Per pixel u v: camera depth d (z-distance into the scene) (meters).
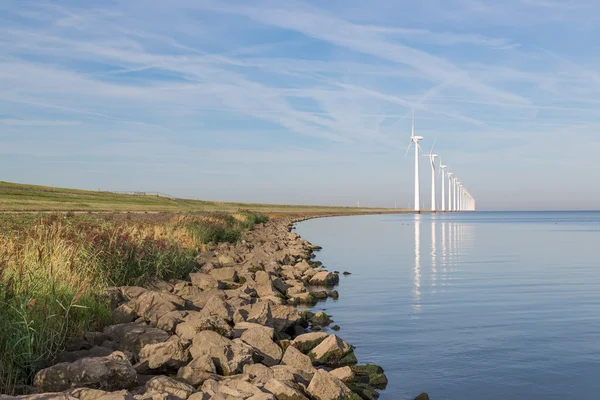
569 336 15.16
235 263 28.53
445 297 22.03
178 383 9.23
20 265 12.70
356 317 17.89
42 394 8.02
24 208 70.94
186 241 31.95
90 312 13.76
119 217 41.09
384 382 11.22
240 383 9.59
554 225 124.69
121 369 9.51
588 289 24.28
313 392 9.63
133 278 19.00
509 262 36.94
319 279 25.83
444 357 13.06
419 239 63.59
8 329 10.34
